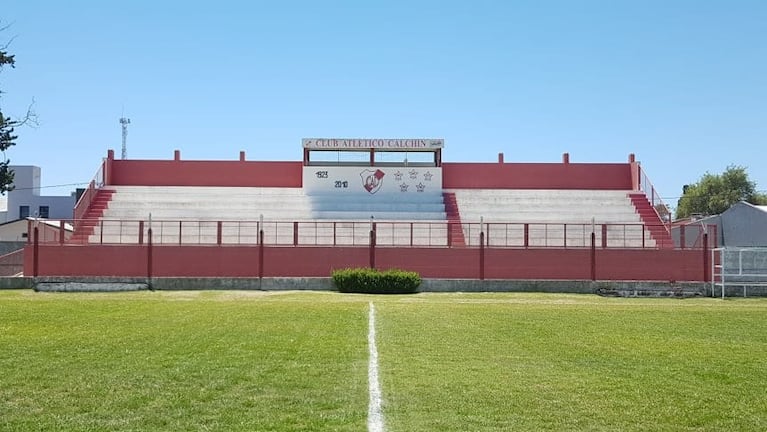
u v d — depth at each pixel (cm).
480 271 4641
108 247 4544
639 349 1823
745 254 4688
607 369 1506
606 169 6378
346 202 5834
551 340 1978
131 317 2497
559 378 1387
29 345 1753
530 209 5794
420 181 6038
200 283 4275
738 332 2261
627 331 2241
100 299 3466
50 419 1041
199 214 5478
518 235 5325
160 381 1305
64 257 4516
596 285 4344
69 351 1659
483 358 1622
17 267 4766
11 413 1074
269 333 2042
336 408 1112
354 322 2384
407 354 1659
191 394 1200
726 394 1266
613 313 2922
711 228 4988
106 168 5978
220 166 6188
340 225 5238
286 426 1005
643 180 6153
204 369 1427
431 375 1388
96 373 1380
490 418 1065
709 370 1511
